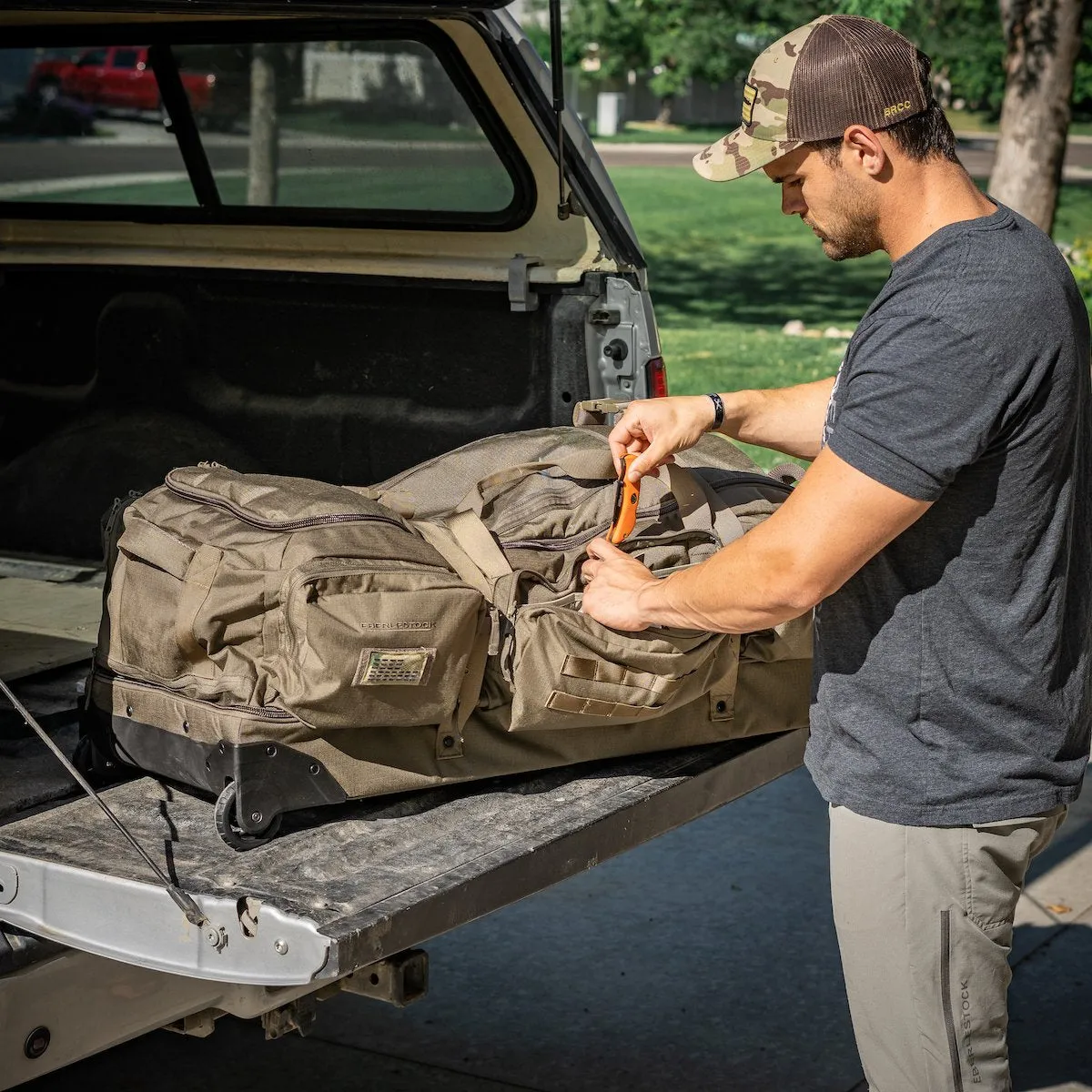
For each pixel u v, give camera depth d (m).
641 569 2.44
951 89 25.41
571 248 3.68
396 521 2.48
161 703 2.40
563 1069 3.40
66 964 2.25
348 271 3.85
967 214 2.09
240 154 3.97
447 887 2.19
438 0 3.03
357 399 3.94
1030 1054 3.46
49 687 3.08
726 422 2.64
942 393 1.99
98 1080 3.34
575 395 3.65
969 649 2.12
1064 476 2.11
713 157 2.16
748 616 2.18
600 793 2.57
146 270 4.12
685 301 15.55
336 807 2.47
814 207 2.15
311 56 3.81
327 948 2.01
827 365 11.94
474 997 3.70
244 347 4.06
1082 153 33.44
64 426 4.31
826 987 3.75
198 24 3.87
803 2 18.06
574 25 28.34
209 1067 3.41
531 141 3.60
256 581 2.30
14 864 2.27
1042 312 2.01
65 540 4.30
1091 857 4.43
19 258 4.22
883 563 2.13
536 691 2.43
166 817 2.44
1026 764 2.14
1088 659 2.25
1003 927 2.21
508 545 2.58
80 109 4.11
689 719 2.69
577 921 4.07
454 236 3.79
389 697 2.31
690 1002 3.68
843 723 2.20
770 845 4.55
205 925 2.11
